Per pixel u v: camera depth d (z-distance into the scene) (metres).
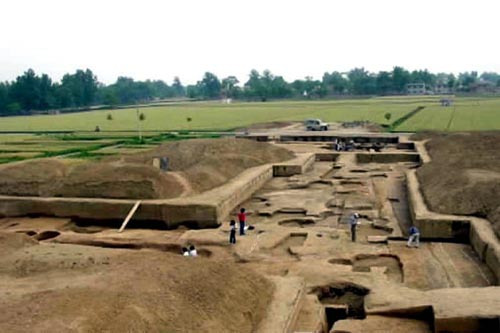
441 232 21.61
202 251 20.44
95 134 64.62
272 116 88.44
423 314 13.69
